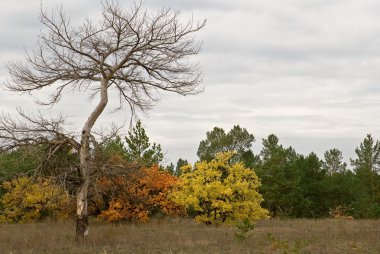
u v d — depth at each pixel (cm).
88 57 1875
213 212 2406
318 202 4091
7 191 3150
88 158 1795
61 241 1723
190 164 2488
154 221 2670
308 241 1605
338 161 6253
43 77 1870
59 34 1811
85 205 1788
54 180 1809
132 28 1795
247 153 5347
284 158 4141
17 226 2578
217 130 5481
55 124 1725
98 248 1542
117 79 1942
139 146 3544
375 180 4312
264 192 3878
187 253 1380
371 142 4481
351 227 2192
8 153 1750
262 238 1728
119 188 2481
